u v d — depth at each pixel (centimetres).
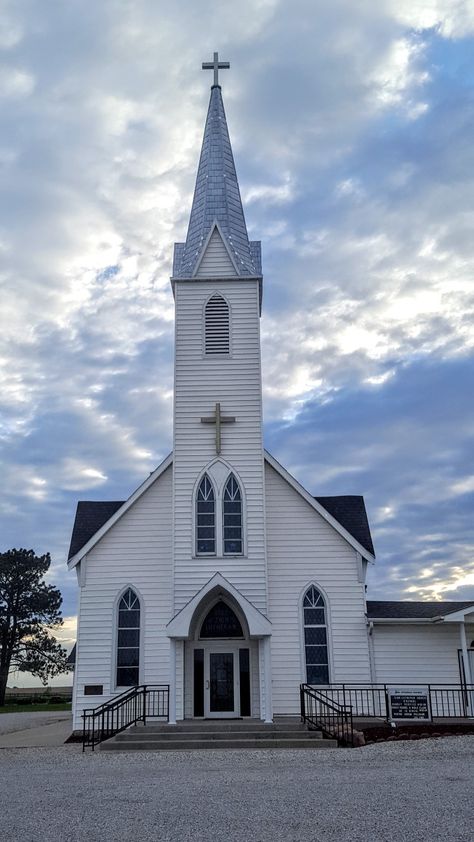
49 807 1195
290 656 2562
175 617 2367
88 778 1514
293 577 2636
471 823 1037
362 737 2038
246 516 2569
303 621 2600
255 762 1717
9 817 1125
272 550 2661
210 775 1512
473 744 1917
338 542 2664
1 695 6388
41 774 1606
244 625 2480
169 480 2722
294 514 2691
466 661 2456
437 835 977
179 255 2852
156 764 1730
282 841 957
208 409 2673
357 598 2612
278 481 2722
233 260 2791
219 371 2706
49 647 6531
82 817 1115
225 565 2522
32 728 3500
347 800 1202
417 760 1664
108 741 2106
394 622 2545
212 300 2772
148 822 1073
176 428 2659
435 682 2544
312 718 2275
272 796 1249
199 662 2520
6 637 6450
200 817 1100
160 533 2675
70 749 2192
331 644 2570
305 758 1766
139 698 2489
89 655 2573
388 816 1085
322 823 1050
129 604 2628
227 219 2884
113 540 2675
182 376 2703
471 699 2436
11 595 6512
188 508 2578
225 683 2505
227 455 2628
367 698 2466
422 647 2575
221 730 2166
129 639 2598
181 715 2391
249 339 2734
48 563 6669
